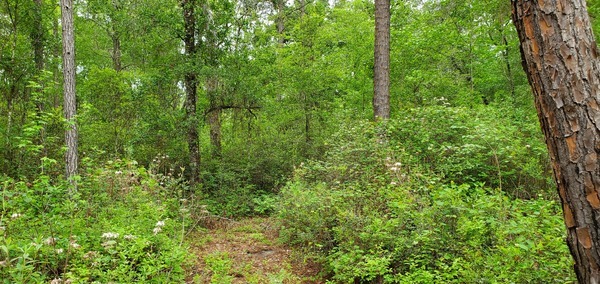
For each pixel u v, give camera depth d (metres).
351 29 11.90
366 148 7.02
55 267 4.18
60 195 5.94
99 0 11.05
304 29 12.30
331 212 5.65
